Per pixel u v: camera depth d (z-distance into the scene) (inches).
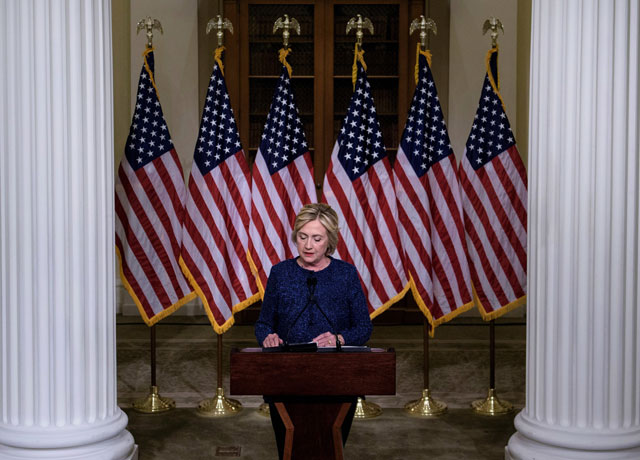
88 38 167.0
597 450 165.6
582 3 164.1
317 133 367.6
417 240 239.6
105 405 174.4
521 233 243.6
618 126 163.8
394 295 241.3
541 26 170.7
